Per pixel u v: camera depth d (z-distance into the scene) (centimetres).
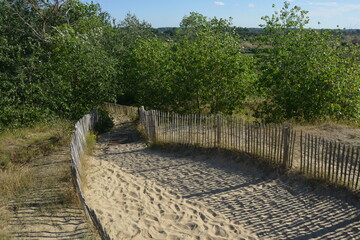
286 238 519
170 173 856
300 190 660
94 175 850
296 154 808
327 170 687
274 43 1364
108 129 1566
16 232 527
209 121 963
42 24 2070
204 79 1461
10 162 929
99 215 615
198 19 1875
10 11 1878
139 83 1916
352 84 1197
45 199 647
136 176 854
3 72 1511
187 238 543
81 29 2083
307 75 1220
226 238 536
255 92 1502
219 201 670
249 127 825
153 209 652
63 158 947
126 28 3262
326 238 505
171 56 1636
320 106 1209
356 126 1053
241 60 1477
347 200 589
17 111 1320
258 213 605
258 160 801
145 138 1245
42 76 1534
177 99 1588
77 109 1630
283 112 1319
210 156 924
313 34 1308
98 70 1644
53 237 512
